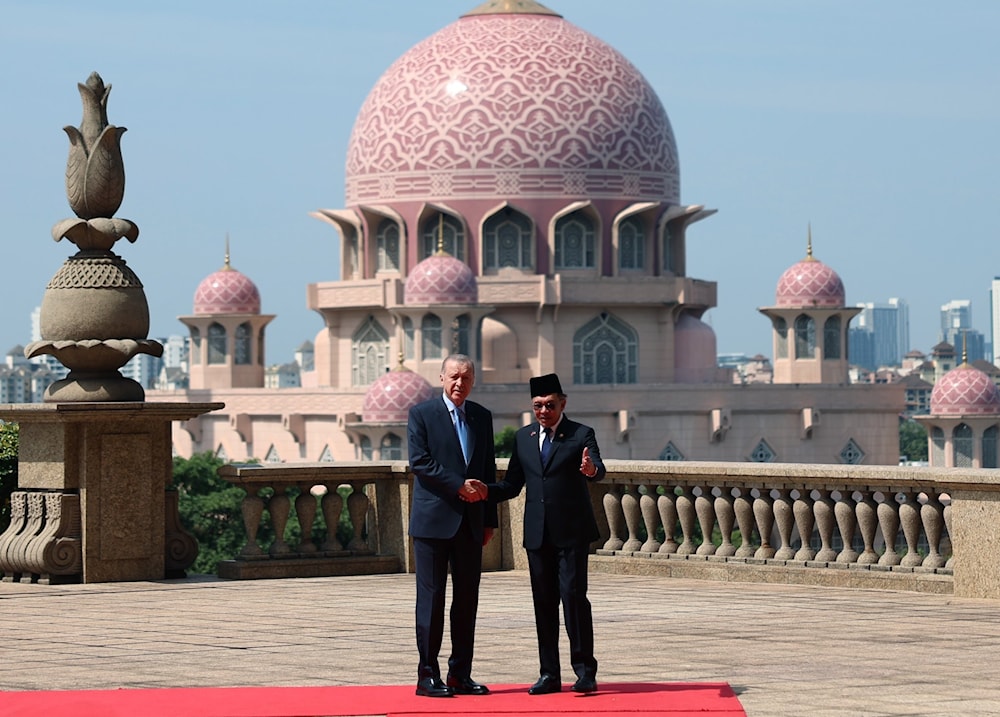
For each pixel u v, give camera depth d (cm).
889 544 2112
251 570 2277
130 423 2208
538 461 1451
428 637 1430
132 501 2209
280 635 1739
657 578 2252
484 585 2194
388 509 2389
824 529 2162
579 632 1425
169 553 2266
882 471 2069
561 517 1441
